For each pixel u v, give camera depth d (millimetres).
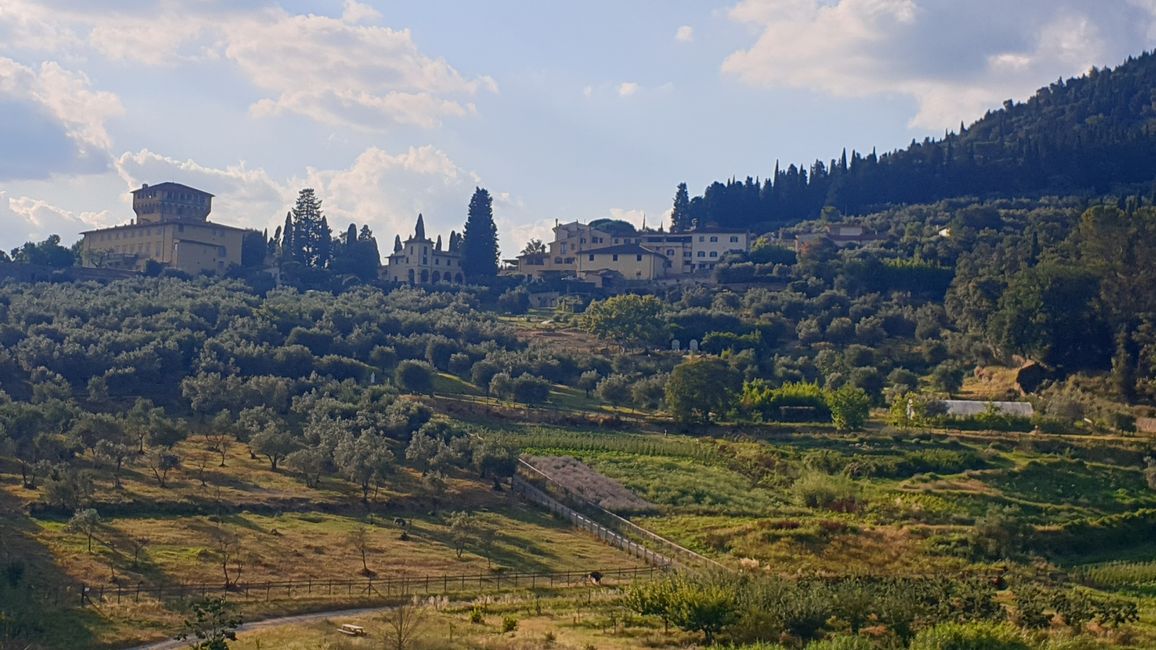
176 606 75250
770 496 121750
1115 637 75188
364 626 73688
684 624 73062
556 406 157375
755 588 77062
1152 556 109188
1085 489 124562
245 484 108688
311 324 179625
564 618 78438
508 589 87250
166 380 146500
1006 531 108562
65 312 166875
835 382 169500
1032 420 145875
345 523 101688
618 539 105062
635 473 125500
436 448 123125
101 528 90688
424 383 155500
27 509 92875
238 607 76562
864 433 145125
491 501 114500
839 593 76250
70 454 109375
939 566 102062
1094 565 105812
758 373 181625
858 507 117688
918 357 196000
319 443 122188
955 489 123375
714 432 147125
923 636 69938
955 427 147875
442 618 76500
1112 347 177375
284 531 96250
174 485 105125
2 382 134875
